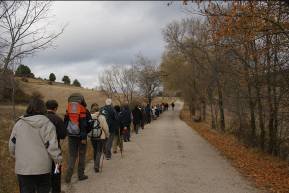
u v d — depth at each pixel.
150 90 66.00
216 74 24.48
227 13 10.96
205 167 11.91
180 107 95.94
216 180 9.85
